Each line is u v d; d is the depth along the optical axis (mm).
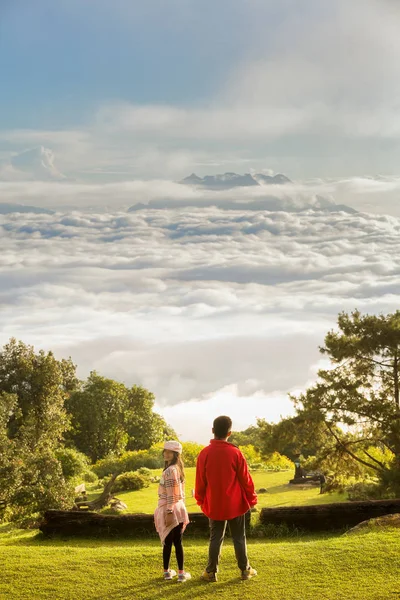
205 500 7691
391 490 23391
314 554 8539
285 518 12805
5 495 24391
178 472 7977
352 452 26328
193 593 7316
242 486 7672
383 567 7777
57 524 13469
